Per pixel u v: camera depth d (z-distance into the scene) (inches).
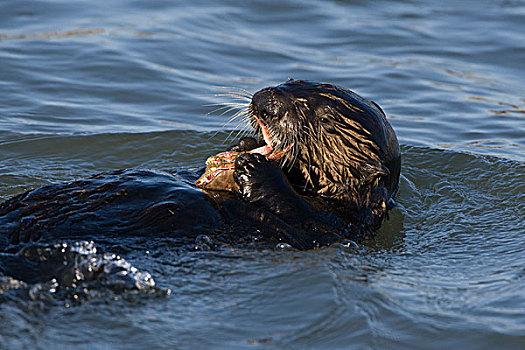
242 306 464.4
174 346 418.9
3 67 1126.4
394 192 711.1
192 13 1465.3
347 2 1587.1
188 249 539.2
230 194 601.3
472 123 1019.3
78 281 476.4
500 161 859.4
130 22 1392.7
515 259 581.9
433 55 1299.2
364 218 621.9
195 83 1123.9
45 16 1396.4
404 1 1633.9
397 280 525.7
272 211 582.6
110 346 415.8
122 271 478.6
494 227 675.4
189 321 446.3
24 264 490.9
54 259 492.4
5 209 556.1
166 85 1109.1
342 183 624.1
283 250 553.0
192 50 1261.1
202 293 479.5
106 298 462.6
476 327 452.8
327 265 519.5
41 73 1119.0
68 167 823.7
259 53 1266.0
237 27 1407.5
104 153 866.8
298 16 1487.5
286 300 470.0
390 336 439.8
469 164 858.1
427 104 1085.1
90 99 1042.1
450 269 563.2
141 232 543.5
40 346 410.0
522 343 437.1
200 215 568.7
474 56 1300.4
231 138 915.4
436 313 470.9
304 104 615.5
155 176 606.9
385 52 1304.1
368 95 1104.8
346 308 459.8
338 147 613.3
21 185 759.1
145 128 949.2
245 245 556.7
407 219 700.7
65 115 976.3
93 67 1156.5
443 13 1557.6
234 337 430.9
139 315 449.1
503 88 1159.6
